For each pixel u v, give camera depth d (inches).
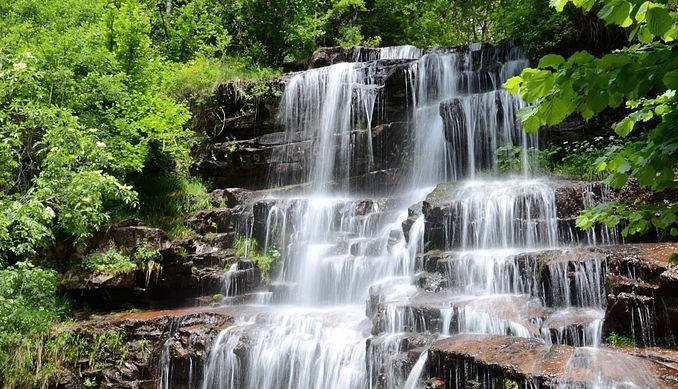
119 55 541.3
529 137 481.1
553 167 459.5
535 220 362.0
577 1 117.8
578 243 346.0
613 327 254.5
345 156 569.3
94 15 584.7
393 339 282.2
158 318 375.2
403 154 561.0
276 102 604.4
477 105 507.2
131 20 557.3
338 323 341.7
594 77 101.3
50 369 346.3
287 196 559.5
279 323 358.3
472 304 293.6
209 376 343.9
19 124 410.9
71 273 415.5
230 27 846.5
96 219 374.0
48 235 392.5
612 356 223.8
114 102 503.5
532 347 239.0
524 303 295.9
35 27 526.9
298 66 776.3
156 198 518.3
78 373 352.2
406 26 970.7
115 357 360.8
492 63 576.7
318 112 597.6
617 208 137.3
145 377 357.7
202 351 348.8
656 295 245.6
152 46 731.4
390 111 571.2
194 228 490.0
